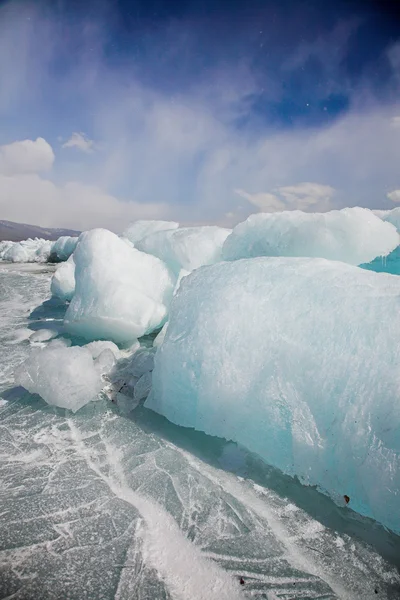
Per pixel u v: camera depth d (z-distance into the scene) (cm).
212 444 238
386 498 165
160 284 454
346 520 178
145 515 182
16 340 472
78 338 464
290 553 163
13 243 1844
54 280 663
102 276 410
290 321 217
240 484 204
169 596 142
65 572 150
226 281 258
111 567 153
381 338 185
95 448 238
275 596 143
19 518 179
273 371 212
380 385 176
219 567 155
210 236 479
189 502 191
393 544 165
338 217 355
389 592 146
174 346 257
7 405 293
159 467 218
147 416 273
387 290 204
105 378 332
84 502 191
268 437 214
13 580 146
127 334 406
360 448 175
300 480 198
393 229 366
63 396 283
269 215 405
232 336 232
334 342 197
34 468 218
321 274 234
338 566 157
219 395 231
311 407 195
